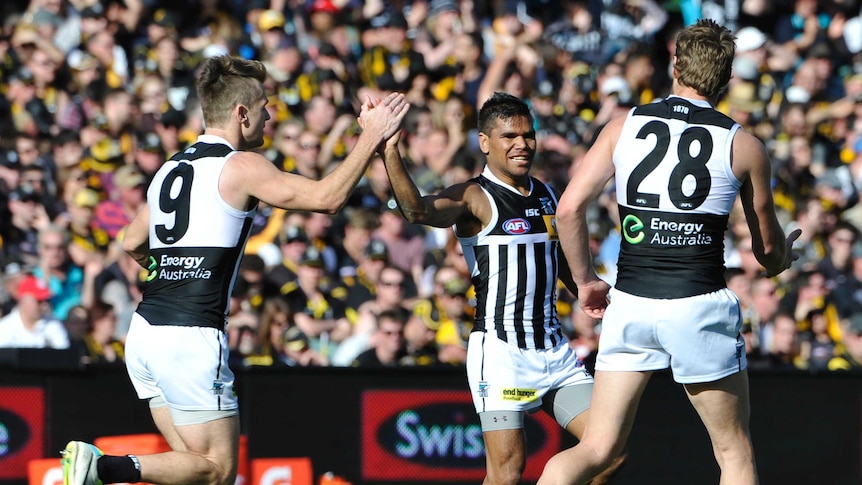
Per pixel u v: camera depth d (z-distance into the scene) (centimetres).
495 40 4338
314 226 3130
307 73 3741
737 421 1680
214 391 1734
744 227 3241
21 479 2177
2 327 2741
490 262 1920
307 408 2223
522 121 1916
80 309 2762
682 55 1670
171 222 1750
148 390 1791
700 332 1627
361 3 4431
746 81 3988
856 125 3959
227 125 1794
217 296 1748
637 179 1642
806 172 3719
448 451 2234
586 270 1694
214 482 1736
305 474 2216
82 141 3544
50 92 3812
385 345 2592
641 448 2241
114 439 2191
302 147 3456
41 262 3022
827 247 3359
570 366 1953
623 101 3884
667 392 2245
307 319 2836
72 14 4097
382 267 2922
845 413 2234
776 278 3016
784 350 2739
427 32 4219
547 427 2245
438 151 3597
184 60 3941
